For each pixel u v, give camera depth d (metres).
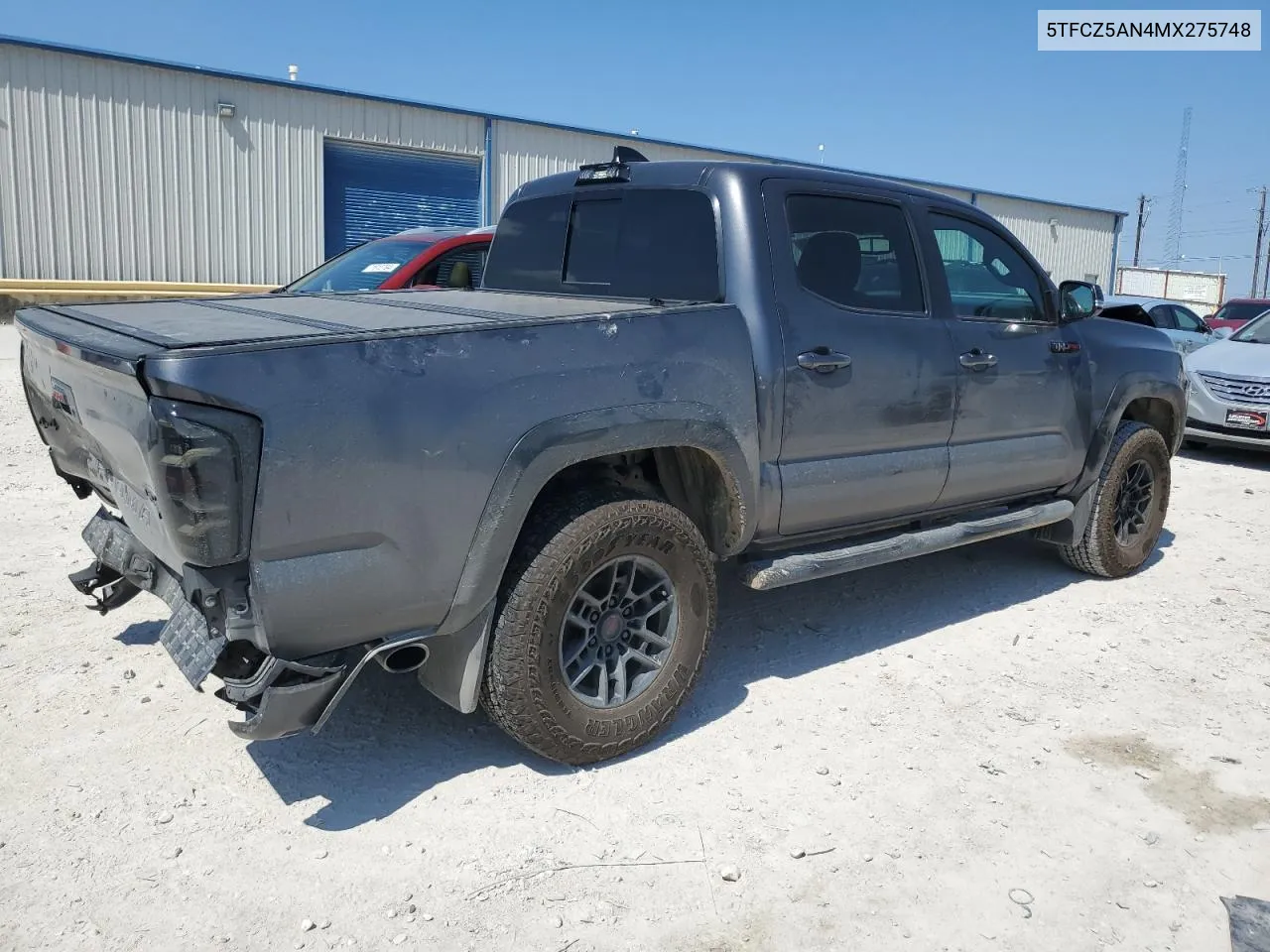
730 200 3.85
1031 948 2.65
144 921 2.64
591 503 3.32
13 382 11.35
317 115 21.20
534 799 3.27
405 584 2.92
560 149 24.83
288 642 2.79
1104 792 3.41
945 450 4.54
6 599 4.80
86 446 3.38
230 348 2.58
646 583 3.58
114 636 4.44
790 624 4.95
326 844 3.00
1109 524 5.62
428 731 3.71
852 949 2.62
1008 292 4.91
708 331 3.57
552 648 3.26
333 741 3.61
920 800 3.33
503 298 4.34
